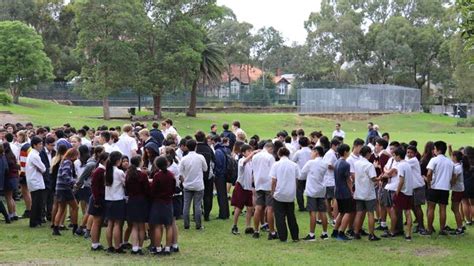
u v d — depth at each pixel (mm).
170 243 11547
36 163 14078
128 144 15469
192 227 14445
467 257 11602
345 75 90750
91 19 49719
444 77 85312
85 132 17781
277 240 13031
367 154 12953
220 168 15508
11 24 60531
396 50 82250
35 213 14195
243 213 16703
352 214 13094
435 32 83500
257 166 13273
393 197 13227
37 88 73000
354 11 89312
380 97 76750
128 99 74250
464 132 59938
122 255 11398
